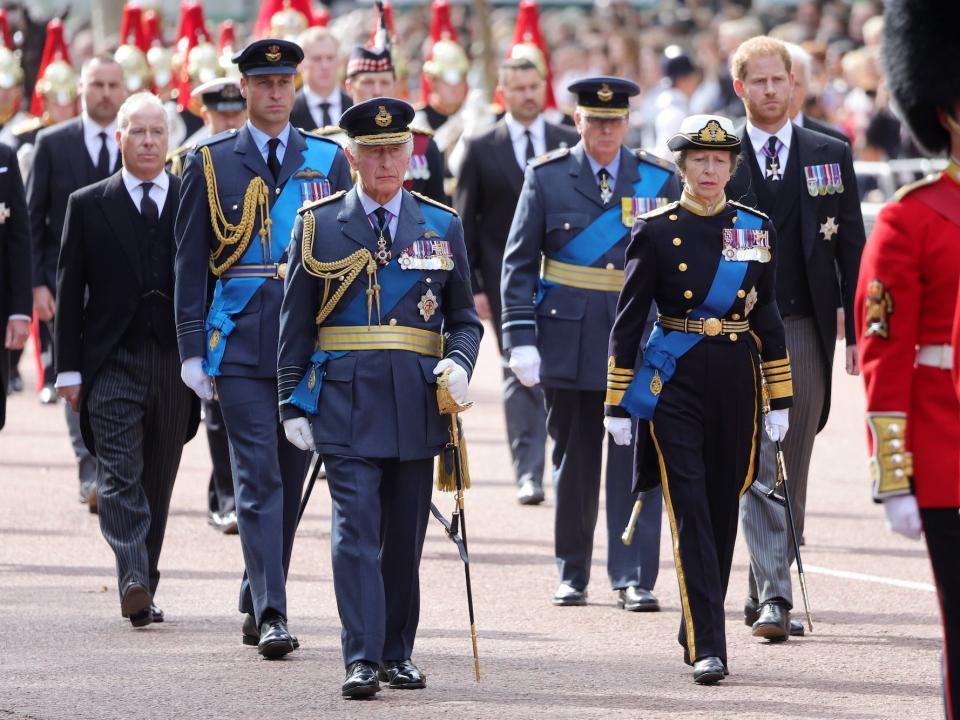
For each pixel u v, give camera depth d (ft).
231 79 134.00
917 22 75.87
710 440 95.81
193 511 145.28
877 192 220.43
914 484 74.28
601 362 114.83
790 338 110.11
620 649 102.32
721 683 94.32
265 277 103.86
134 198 109.81
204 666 97.76
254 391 102.58
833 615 110.83
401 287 93.45
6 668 97.09
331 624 107.96
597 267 116.16
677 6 323.57
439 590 117.70
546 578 121.70
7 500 148.56
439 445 93.56
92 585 118.52
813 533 135.95
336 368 92.73
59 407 200.03
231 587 118.52
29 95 233.14
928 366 74.79
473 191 152.05
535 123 152.15
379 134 92.73
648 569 113.39
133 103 109.91
